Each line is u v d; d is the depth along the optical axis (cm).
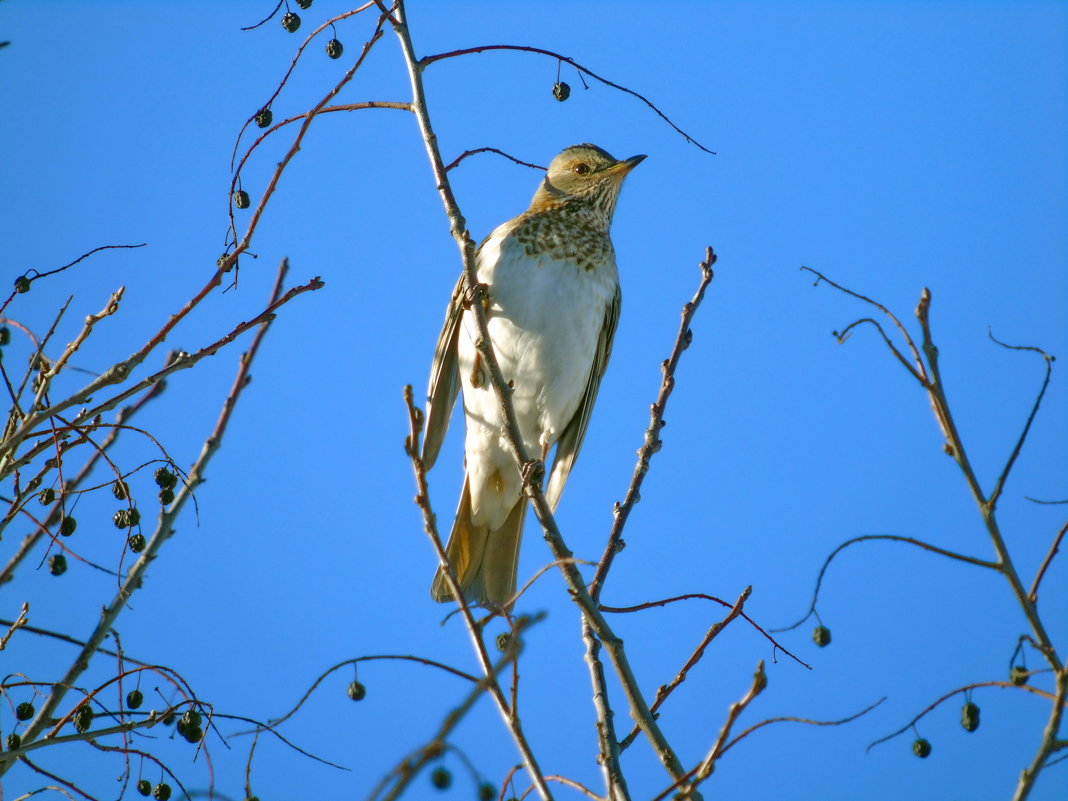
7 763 724
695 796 768
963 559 722
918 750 742
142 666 779
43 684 798
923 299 768
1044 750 650
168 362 948
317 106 862
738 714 648
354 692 791
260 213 823
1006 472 730
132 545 811
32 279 831
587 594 873
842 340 773
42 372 827
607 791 756
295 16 949
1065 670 658
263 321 829
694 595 861
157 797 775
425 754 573
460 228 983
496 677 595
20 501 782
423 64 979
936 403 755
